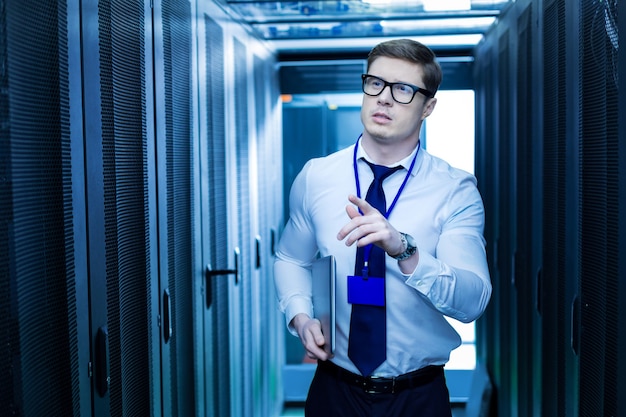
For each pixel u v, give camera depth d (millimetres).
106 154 1933
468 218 2076
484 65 4719
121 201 2061
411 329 2057
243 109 4012
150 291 2352
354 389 2090
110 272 1953
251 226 4254
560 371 2547
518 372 3605
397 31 4555
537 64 2904
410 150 2092
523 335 3428
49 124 1555
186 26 2842
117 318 2010
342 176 2166
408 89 1942
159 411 2459
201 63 3086
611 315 1886
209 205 3215
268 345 4891
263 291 4676
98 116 1872
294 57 5492
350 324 2076
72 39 1700
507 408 4031
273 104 5152
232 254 3701
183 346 2793
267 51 4898
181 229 2748
